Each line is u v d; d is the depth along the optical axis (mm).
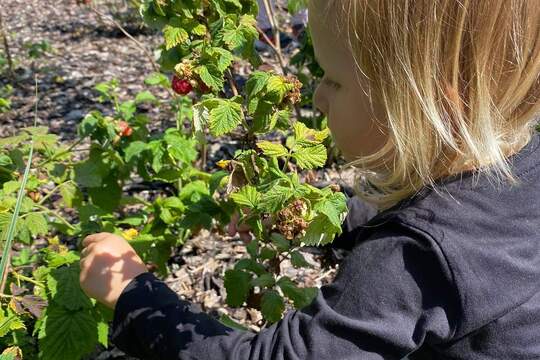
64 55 4988
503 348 1095
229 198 1453
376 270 1041
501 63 996
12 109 3982
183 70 1417
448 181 1085
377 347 1018
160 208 2049
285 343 1060
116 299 1280
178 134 2287
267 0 2561
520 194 1079
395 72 1022
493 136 1026
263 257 1650
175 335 1176
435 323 1023
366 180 1382
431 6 976
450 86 1010
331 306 1062
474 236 1039
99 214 1896
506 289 1044
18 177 1872
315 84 2943
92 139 2180
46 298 1582
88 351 1564
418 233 1037
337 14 1067
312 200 1285
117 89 4328
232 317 2258
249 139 1451
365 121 1125
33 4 6316
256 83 1356
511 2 959
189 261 2520
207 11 1591
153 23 1579
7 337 1579
